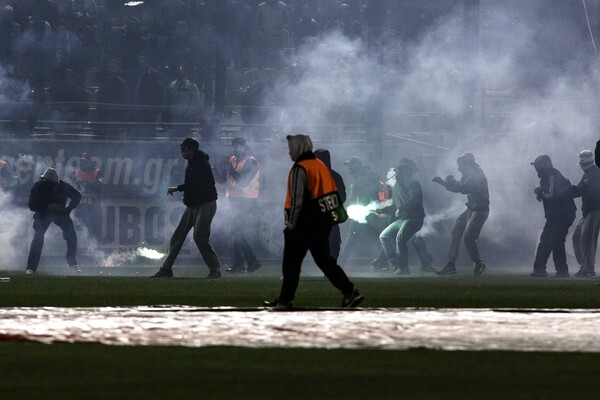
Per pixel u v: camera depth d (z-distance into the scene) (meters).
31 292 55.22
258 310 42.91
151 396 21.42
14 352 28.91
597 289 60.75
